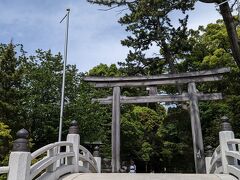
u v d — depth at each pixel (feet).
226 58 72.08
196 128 47.96
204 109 78.43
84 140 59.31
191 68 84.74
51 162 25.89
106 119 74.13
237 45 44.86
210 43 81.56
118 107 51.52
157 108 104.99
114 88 52.75
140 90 87.15
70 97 58.65
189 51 82.53
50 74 57.67
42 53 61.52
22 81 56.95
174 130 87.81
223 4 44.39
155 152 92.99
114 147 49.32
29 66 59.21
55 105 55.88
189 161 88.02
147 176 28.76
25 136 21.71
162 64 83.25
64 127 55.93
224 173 30.40
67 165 29.96
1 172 19.57
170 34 80.12
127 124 83.51
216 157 33.24
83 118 56.34
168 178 27.91
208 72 49.62
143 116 92.79
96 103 55.36
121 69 83.25
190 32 81.15
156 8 69.15
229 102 69.26
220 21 85.56
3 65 54.03
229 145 30.96
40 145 58.18
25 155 20.89
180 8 69.26
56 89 57.62
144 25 78.54
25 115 54.13
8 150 45.93
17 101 53.16
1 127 45.39
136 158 94.32
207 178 27.78
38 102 54.95
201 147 46.96
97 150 43.24
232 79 71.46
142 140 91.97
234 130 66.18
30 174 21.59
